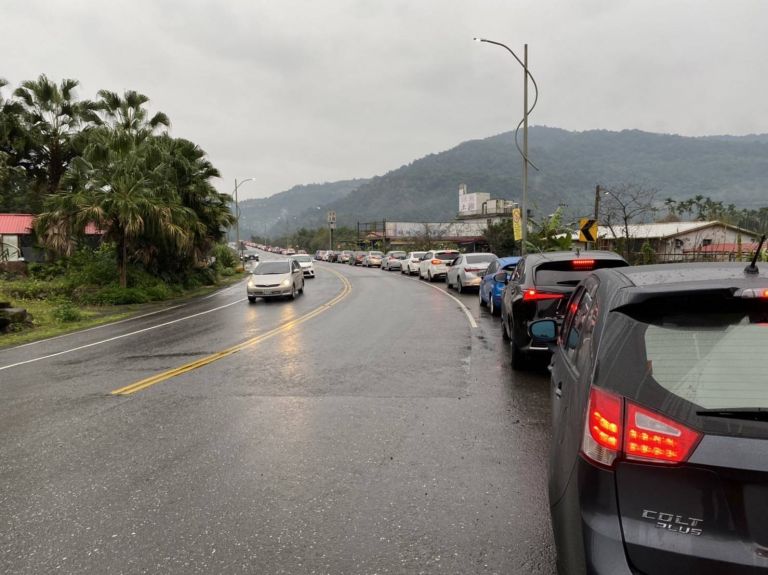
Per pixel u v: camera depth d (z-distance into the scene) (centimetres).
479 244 6316
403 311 1552
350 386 712
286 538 337
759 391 183
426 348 970
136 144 2659
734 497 176
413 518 358
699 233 3784
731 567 173
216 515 370
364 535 338
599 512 192
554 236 2442
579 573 195
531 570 296
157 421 588
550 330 398
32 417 623
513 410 591
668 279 227
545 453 467
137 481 430
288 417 584
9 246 3083
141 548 330
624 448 189
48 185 3488
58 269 2738
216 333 1271
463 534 336
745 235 3919
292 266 2247
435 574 296
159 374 832
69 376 857
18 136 3322
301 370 819
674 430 183
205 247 2983
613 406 195
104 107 2925
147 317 1762
